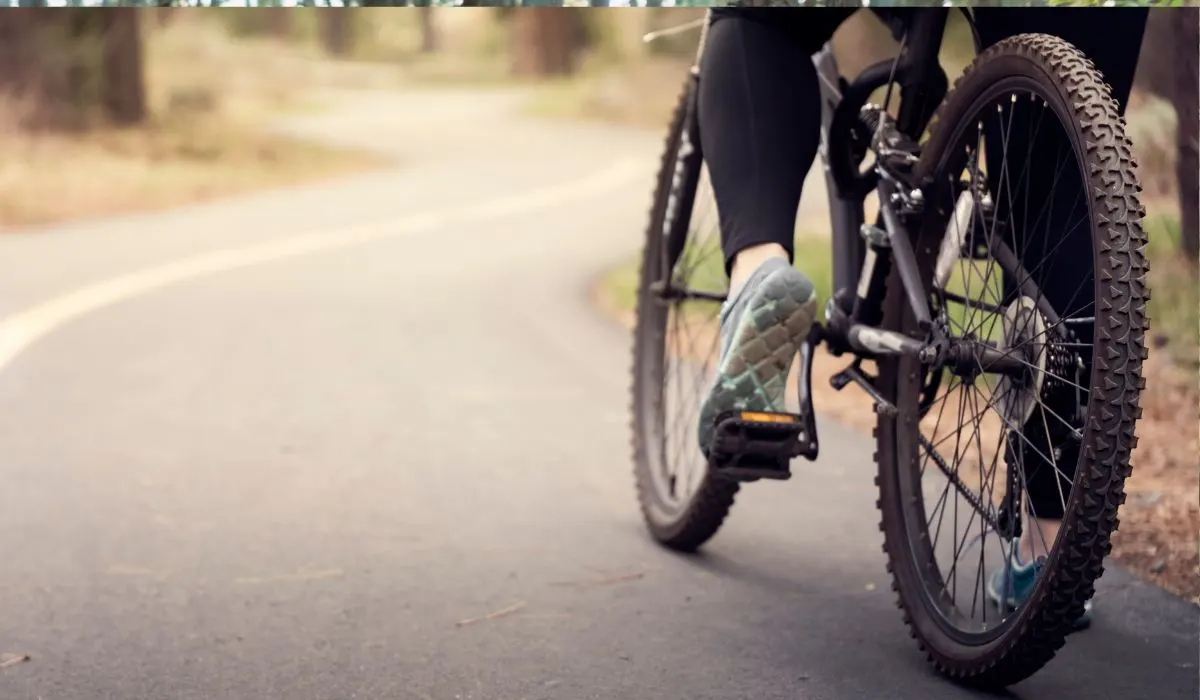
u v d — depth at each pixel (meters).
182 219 21.98
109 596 4.68
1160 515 5.42
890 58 4.15
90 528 5.54
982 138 3.94
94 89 33.44
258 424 7.59
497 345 10.59
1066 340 3.60
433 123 47.97
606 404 8.23
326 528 5.54
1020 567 3.94
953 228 3.95
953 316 4.00
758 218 3.94
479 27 95.56
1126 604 4.51
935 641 3.91
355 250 18.08
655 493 5.42
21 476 6.42
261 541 5.35
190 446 7.05
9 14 31.64
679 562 5.09
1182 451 6.37
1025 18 4.03
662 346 5.61
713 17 4.18
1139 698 3.75
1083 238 3.71
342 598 4.66
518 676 3.94
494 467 6.61
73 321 11.58
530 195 27.00
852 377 4.25
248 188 27.97
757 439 3.91
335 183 29.42
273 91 56.38
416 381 8.96
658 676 3.94
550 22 73.38
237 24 65.94
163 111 36.59
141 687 3.87
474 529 5.53
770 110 4.01
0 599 4.66
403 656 4.11
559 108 52.50
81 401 8.24
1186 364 7.83
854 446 7.05
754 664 4.03
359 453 6.89
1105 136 3.27
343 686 3.87
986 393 3.93
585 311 12.81
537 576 4.91
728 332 3.92
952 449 4.23
